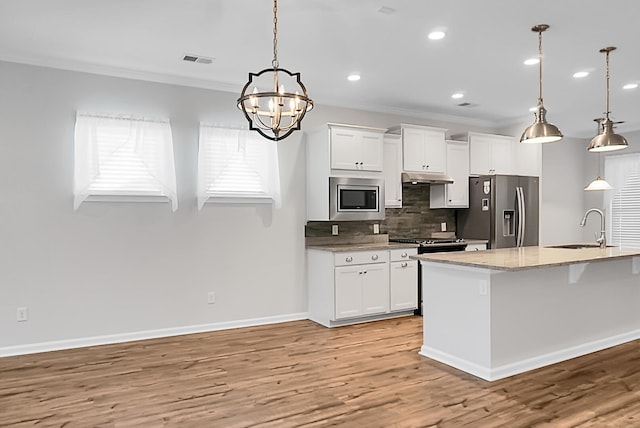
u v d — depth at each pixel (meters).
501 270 3.02
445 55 4.00
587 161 8.24
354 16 3.20
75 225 4.16
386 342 4.29
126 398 2.98
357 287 4.99
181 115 4.62
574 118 6.70
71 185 4.15
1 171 3.91
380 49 3.85
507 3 2.99
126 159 4.31
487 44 3.73
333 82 4.80
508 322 3.38
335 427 2.56
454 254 3.93
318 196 5.11
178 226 4.59
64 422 2.64
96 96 4.25
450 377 3.34
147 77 4.45
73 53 3.91
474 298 3.40
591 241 8.15
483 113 6.29
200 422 2.63
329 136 4.97
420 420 2.64
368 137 5.24
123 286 4.35
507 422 2.61
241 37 3.57
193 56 4.00
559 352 3.72
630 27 3.39
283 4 3.00
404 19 3.25
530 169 6.48
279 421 2.64
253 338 4.45
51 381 3.29
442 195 6.07
